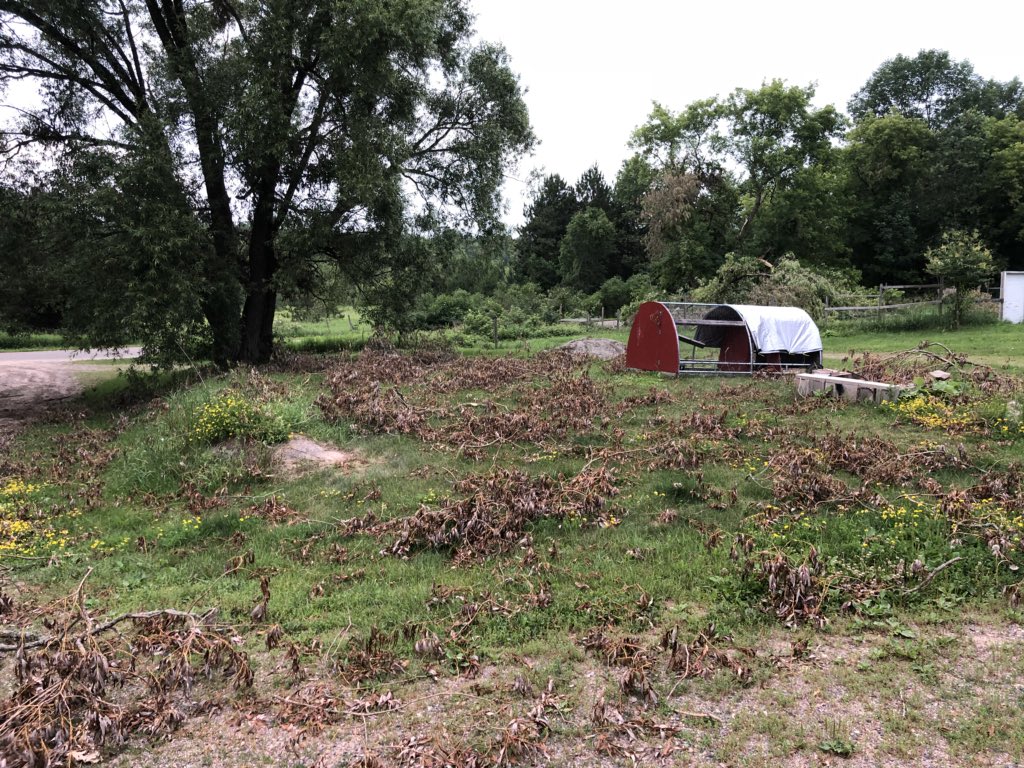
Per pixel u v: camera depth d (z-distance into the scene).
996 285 40.72
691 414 10.10
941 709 3.56
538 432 9.45
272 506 7.26
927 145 46.72
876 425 9.75
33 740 3.33
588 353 19.50
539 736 3.42
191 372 17.02
